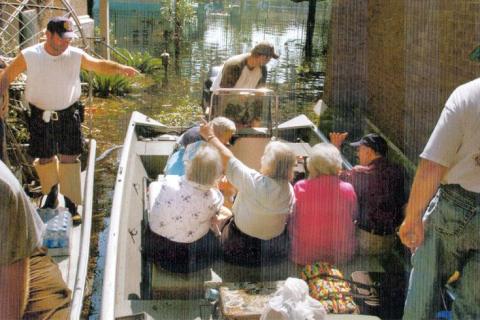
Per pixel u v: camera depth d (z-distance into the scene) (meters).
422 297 2.55
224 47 16.11
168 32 17.11
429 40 5.89
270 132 4.42
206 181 3.20
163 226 3.24
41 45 4.12
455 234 2.39
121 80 10.57
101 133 8.23
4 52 6.05
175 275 3.26
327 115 8.55
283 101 10.58
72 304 3.37
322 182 3.31
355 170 3.62
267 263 3.35
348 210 3.32
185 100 10.52
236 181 3.27
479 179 2.31
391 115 7.10
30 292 2.51
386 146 3.68
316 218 3.27
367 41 8.14
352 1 8.09
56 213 4.27
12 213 1.62
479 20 4.86
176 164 4.04
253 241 3.30
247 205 3.23
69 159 4.46
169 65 13.57
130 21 19.22
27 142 5.15
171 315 3.02
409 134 6.35
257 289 2.96
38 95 4.18
